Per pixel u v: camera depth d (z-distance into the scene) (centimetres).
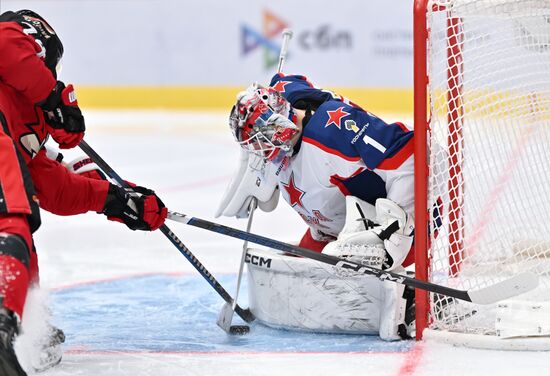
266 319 941
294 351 838
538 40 870
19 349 760
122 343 880
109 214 857
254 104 879
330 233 998
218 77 3438
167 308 1038
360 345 855
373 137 879
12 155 695
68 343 882
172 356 825
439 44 862
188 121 3259
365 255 863
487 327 866
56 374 765
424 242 848
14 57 736
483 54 879
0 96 751
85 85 3509
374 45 3212
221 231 861
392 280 832
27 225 681
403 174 870
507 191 891
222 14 3397
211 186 2039
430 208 854
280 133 881
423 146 838
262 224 1628
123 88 3506
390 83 3216
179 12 3428
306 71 3291
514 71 878
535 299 922
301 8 3275
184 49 3447
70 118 784
